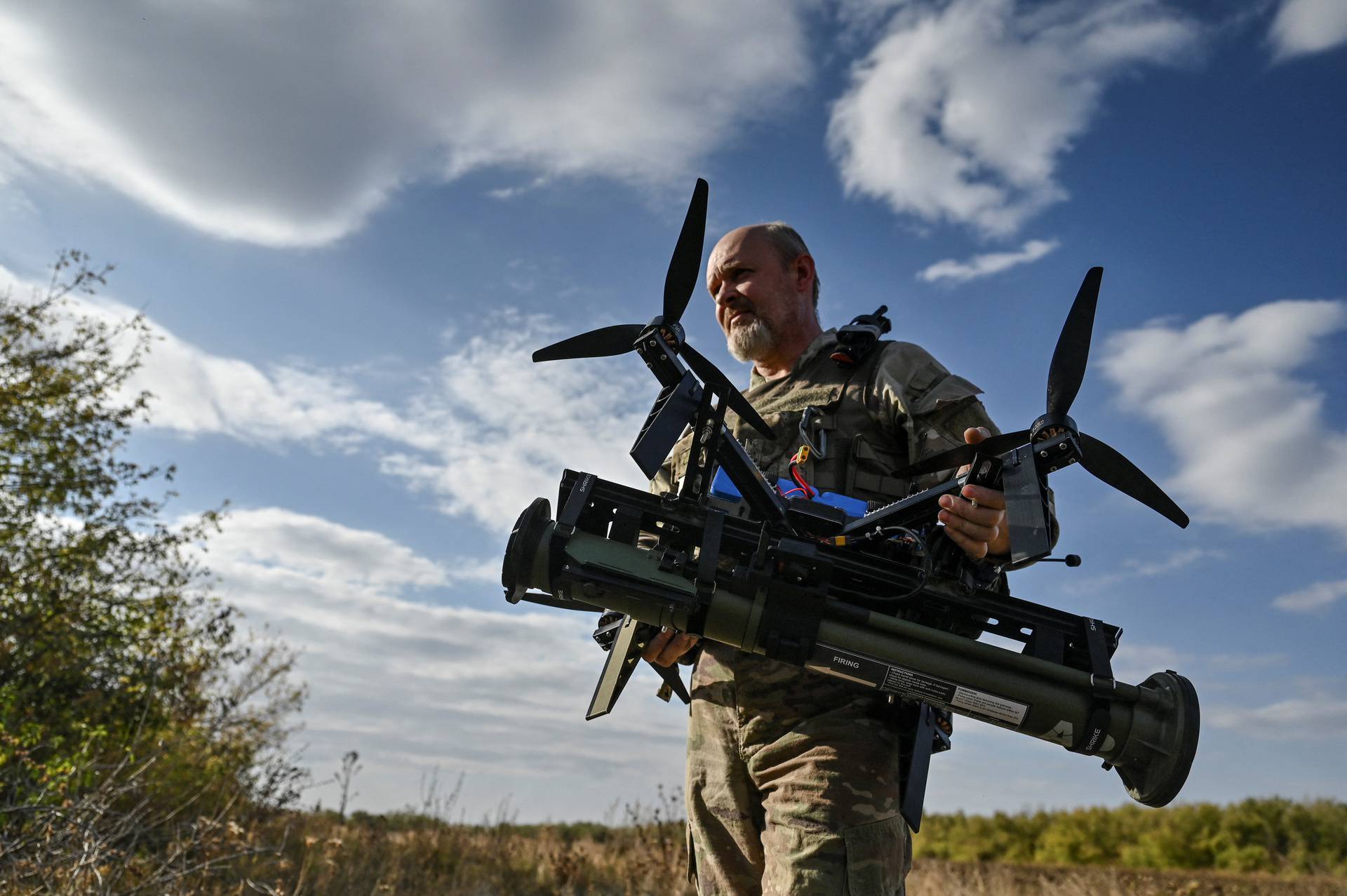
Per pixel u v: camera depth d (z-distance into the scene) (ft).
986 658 6.41
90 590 27.61
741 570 6.65
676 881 22.95
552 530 6.74
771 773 7.66
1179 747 6.16
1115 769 6.47
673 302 6.98
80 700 22.77
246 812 21.70
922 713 7.38
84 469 30.48
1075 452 6.30
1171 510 6.80
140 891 13.39
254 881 17.22
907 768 7.53
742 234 9.92
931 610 7.04
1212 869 46.21
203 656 26.73
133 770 19.26
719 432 6.93
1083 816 56.24
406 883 22.70
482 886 24.12
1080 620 6.76
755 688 7.86
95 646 25.61
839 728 7.41
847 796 7.12
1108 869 44.68
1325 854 42.50
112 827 14.38
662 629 8.52
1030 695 6.32
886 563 6.93
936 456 7.17
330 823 26.05
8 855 12.59
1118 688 6.27
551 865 26.09
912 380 8.26
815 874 6.97
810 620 6.51
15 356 31.53
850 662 6.51
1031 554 5.93
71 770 16.63
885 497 8.29
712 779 8.22
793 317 9.77
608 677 8.79
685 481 7.02
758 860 8.00
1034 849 56.95
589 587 6.56
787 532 6.97
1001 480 6.63
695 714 8.51
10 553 27.35
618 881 24.49
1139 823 54.03
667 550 6.72
